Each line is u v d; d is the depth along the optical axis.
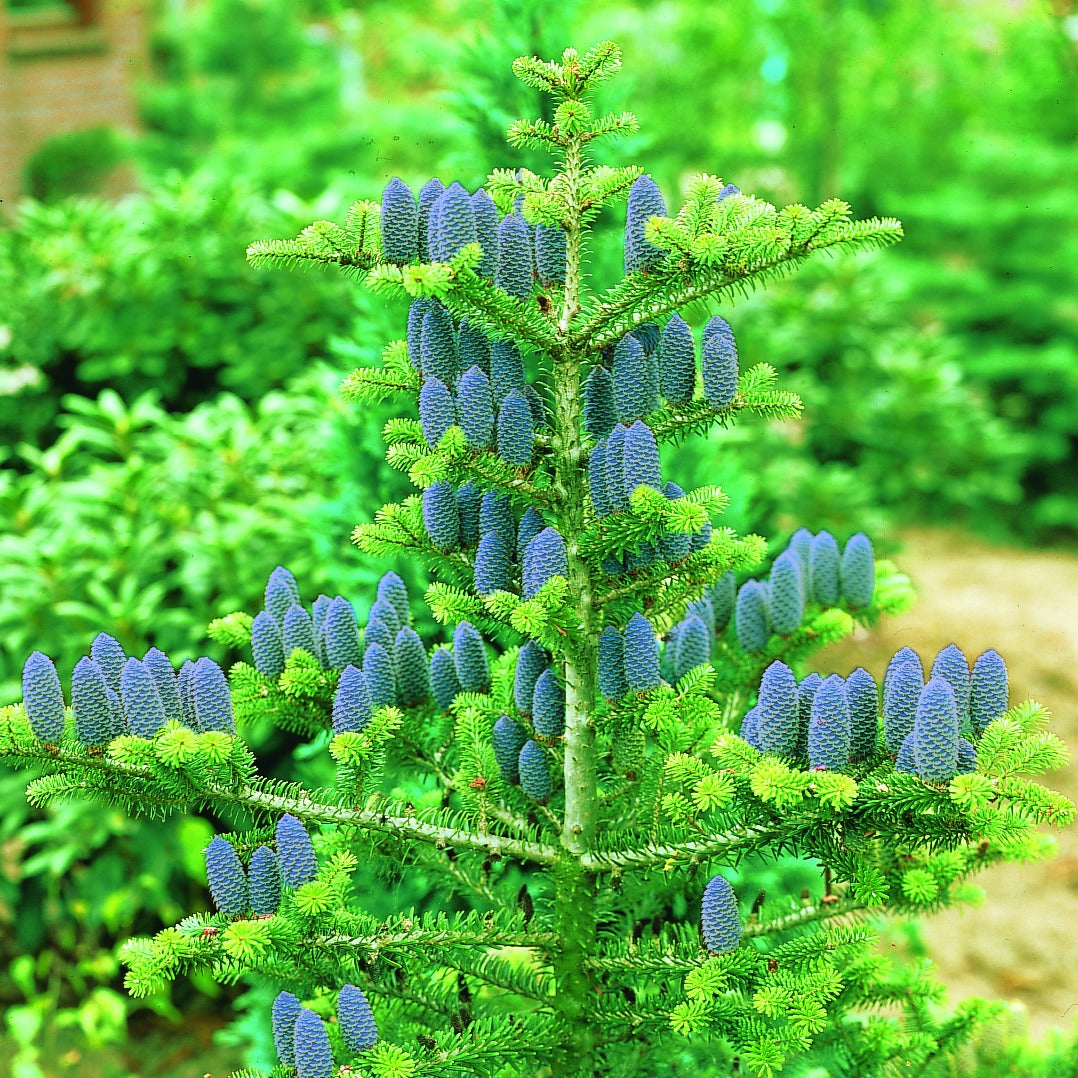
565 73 1.75
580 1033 1.92
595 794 1.93
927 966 2.19
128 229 5.01
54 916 3.90
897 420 6.97
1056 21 9.50
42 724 1.71
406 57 11.72
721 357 1.72
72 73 9.83
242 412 4.19
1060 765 1.57
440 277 1.58
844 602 2.26
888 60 10.58
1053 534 7.57
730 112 10.62
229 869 1.70
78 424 4.17
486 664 2.03
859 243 1.64
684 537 1.76
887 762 1.65
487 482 1.77
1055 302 8.12
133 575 3.74
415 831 1.89
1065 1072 2.20
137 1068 3.68
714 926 1.70
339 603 1.98
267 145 9.10
